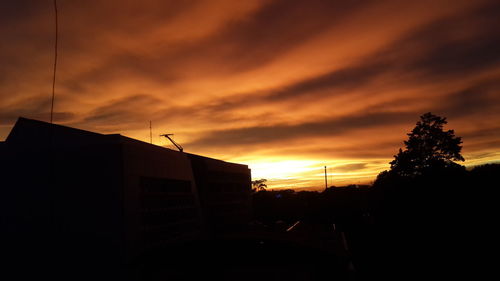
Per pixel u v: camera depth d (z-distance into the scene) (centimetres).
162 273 1692
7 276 1970
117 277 1853
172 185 2592
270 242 1730
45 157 2033
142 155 2164
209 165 3416
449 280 1706
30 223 1988
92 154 1984
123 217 1909
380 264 2217
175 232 2505
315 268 1608
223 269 1619
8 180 2045
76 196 1969
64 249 1941
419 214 3912
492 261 1978
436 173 4350
